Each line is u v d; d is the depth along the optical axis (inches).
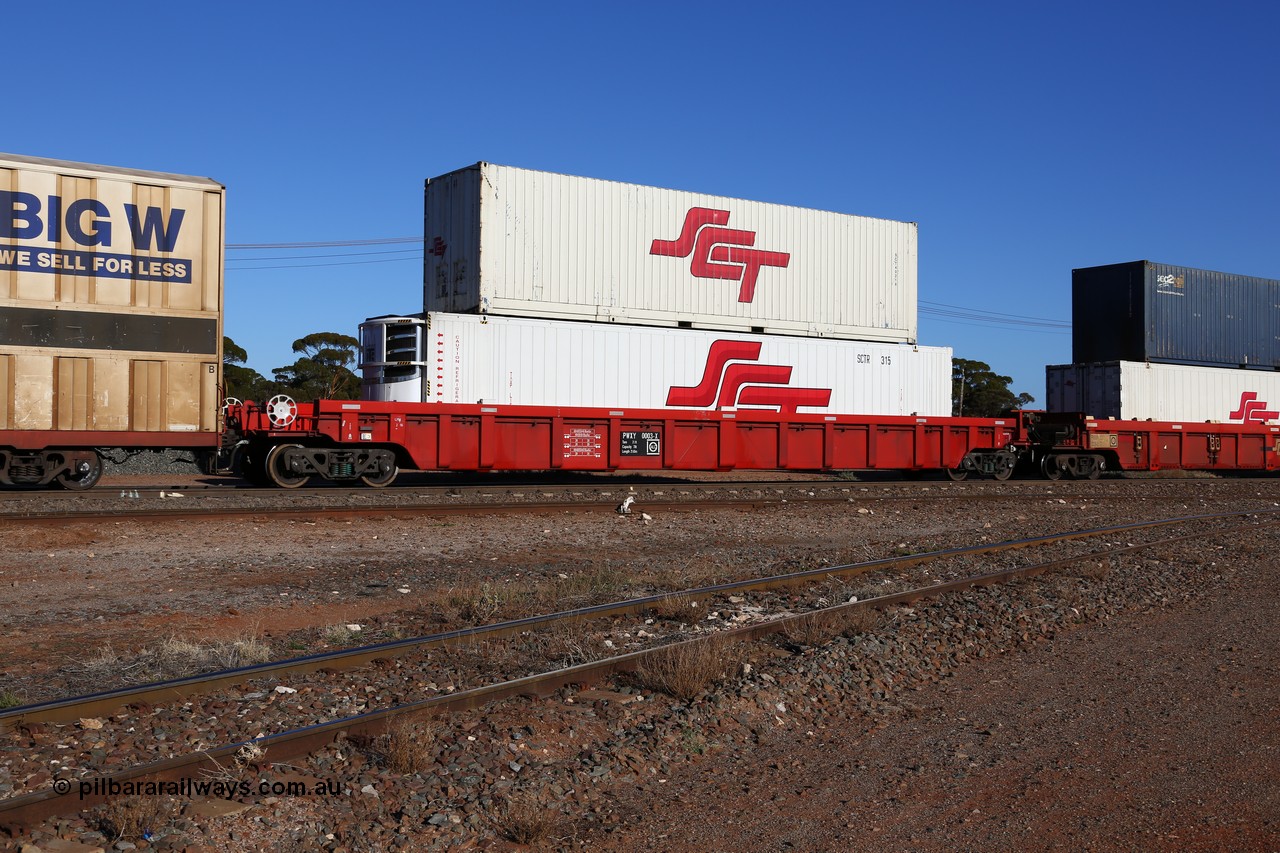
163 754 204.2
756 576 455.8
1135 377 1282.0
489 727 226.5
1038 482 1105.4
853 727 254.8
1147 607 410.9
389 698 248.2
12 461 653.3
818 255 1034.1
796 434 981.2
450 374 829.2
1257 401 1408.7
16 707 219.6
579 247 908.0
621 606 358.9
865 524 693.9
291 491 738.8
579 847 179.5
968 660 325.1
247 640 299.6
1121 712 266.7
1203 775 220.4
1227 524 706.8
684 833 186.7
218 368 699.4
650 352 918.4
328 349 2186.3
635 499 793.6
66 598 373.4
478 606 360.8
